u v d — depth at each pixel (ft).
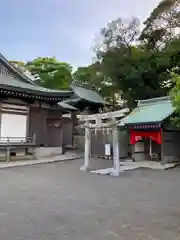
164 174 38.78
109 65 88.58
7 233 14.73
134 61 85.10
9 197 23.39
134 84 84.58
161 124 48.03
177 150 54.08
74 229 15.48
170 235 14.64
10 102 57.47
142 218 17.72
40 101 63.98
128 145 64.49
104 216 18.11
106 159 58.54
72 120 86.99
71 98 87.71
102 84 104.42
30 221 16.89
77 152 73.97
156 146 57.26
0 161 51.80
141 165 48.57
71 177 34.91
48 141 69.26
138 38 91.09
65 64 116.57
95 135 63.36
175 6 79.36
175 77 21.20
